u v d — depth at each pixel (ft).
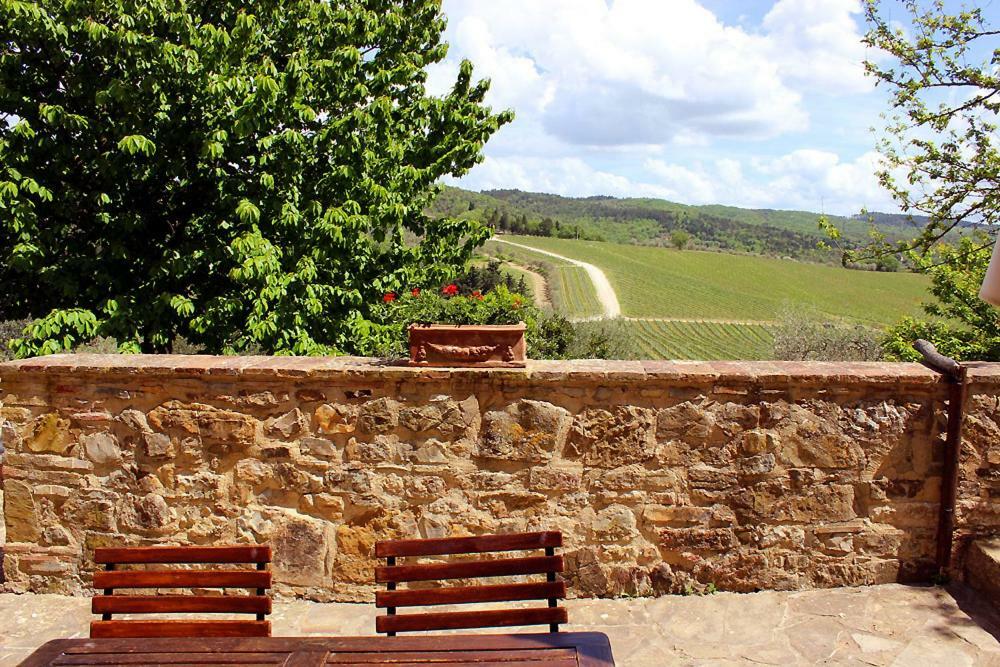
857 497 12.24
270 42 27.73
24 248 22.75
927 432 12.11
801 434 12.10
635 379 11.87
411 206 31.53
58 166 24.02
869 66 36.68
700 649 10.64
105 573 7.36
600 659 6.21
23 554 12.82
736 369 12.14
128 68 23.41
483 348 11.92
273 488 12.44
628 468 12.16
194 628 7.20
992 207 35.32
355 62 26.48
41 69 24.29
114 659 6.28
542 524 12.23
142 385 12.36
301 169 26.02
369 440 12.21
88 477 12.60
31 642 11.27
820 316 50.83
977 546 12.00
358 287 28.73
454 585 12.35
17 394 12.56
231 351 25.16
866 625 11.13
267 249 22.72
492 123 32.53
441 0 34.40
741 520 12.22
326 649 6.42
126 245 25.76
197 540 12.57
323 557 12.42
